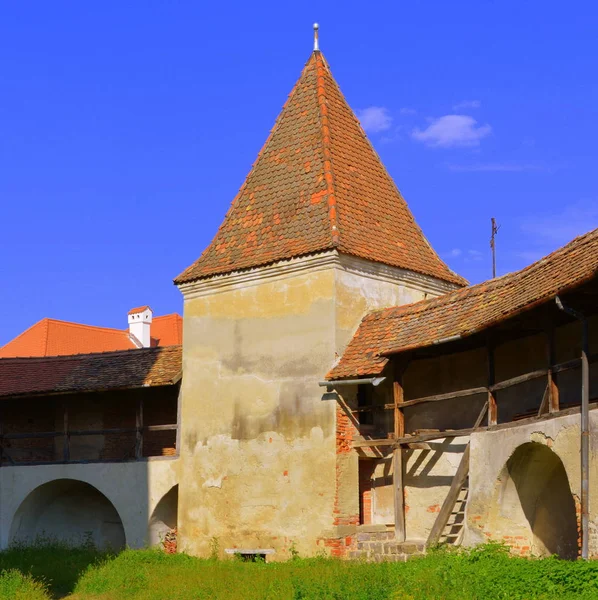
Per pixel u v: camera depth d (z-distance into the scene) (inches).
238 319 954.7
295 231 932.6
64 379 1087.0
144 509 1009.5
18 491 1088.2
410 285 968.3
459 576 649.0
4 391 1095.6
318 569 750.5
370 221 956.0
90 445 1147.3
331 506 848.3
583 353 637.3
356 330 898.7
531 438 688.4
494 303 753.6
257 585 728.3
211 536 936.9
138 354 1085.8
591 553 615.2
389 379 910.4
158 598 743.1
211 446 954.7
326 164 956.6
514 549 731.4
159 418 1117.7
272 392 914.1
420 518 853.2
